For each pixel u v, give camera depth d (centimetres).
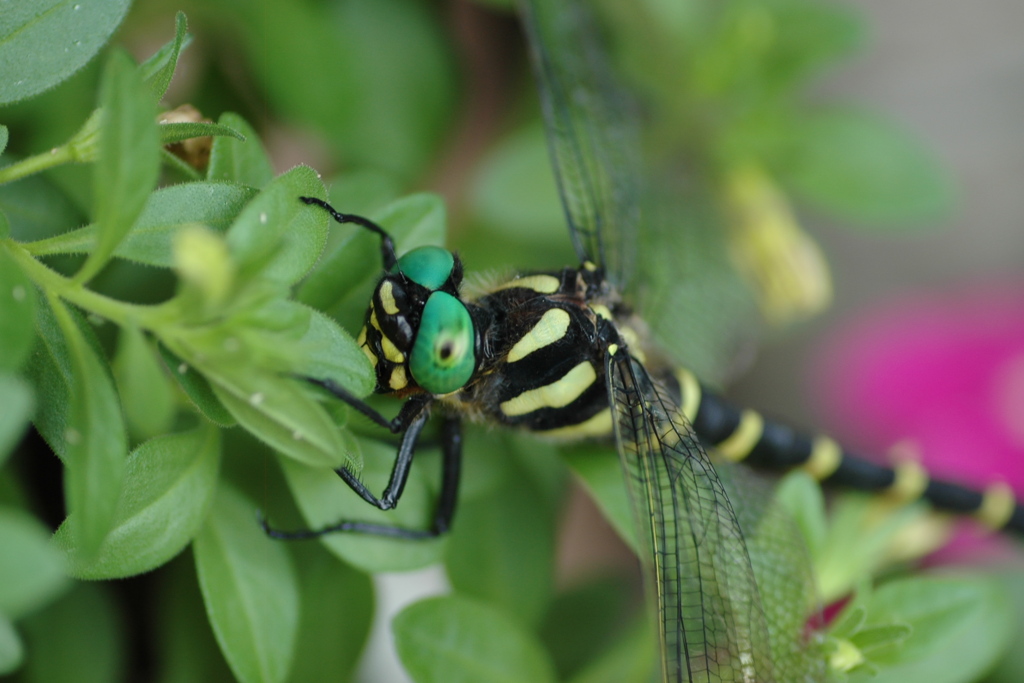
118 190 22
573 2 27
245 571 24
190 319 22
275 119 27
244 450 24
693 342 27
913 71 38
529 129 27
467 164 29
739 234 28
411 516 24
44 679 25
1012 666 27
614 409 25
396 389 24
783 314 29
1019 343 32
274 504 24
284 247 22
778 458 27
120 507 23
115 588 25
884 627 24
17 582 21
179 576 25
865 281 38
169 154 23
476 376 25
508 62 29
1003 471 30
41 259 24
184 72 26
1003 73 38
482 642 25
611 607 27
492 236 28
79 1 23
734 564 25
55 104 25
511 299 25
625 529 25
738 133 28
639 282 26
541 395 25
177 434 23
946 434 31
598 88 27
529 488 26
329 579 25
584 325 25
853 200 28
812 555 25
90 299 22
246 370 22
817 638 24
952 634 25
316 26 27
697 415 27
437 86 27
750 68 28
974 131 39
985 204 39
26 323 22
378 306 24
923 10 38
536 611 26
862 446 33
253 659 24
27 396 22
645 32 28
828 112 28
